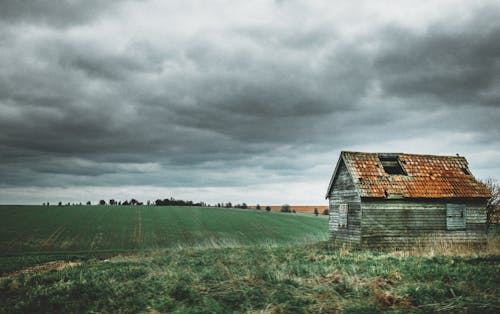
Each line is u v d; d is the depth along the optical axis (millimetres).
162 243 39125
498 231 29391
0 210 63812
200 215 66750
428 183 24281
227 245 27281
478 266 12750
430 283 9938
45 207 70750
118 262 18281
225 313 7898
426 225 23359
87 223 51281
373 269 12258
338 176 26172
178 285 10156
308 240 30094
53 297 9531
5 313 8500
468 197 24062
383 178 23922
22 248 34156
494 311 7461
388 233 22734
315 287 9672
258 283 10430
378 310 7695
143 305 8602
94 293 9820
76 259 24609
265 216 70375
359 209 22906
